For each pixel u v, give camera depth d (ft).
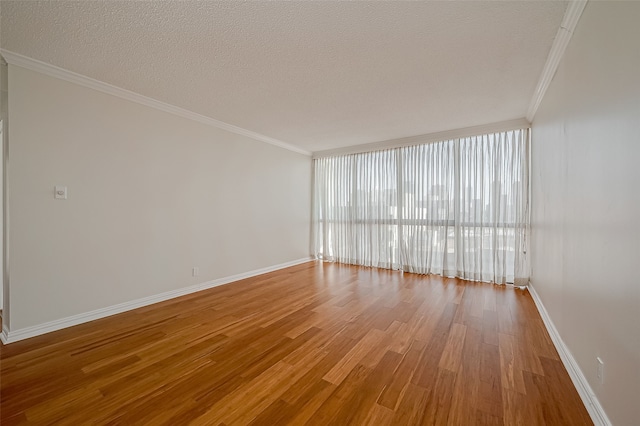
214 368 6.46
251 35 6.73
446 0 5.58
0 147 9.07
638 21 3.62
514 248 13.12
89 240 9.13
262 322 9.08
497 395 5.51
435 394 5.55
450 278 14.53
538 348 7.35
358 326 8.75
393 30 6.53
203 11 5.89
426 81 9.10
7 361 6.69
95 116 9.22
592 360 5.02
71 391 5.62
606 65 4.57
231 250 14.11
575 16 5.79
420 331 8.39
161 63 8.04
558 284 7.46
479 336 8.04
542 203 9.86
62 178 8.53
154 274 10.93
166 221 11.32
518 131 12.92
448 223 14.85
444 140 14.87
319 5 5.73
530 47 7.16
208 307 10.44
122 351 7.22
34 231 8.03
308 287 13.05
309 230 20.04
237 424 4.76
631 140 3.79
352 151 18.24
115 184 9.76
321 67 8.23
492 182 13.58
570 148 6.46
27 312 7.91
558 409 5.11
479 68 8.25
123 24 6.31
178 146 11.72
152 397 5.46
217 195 13.41
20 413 5.00
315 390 5.69
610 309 4.35
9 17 6.02
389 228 16.89
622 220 4.01
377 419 4.89
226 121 13.33
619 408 4.03
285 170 17.72
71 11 5.84
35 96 7.98
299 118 12.83
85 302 9.05
